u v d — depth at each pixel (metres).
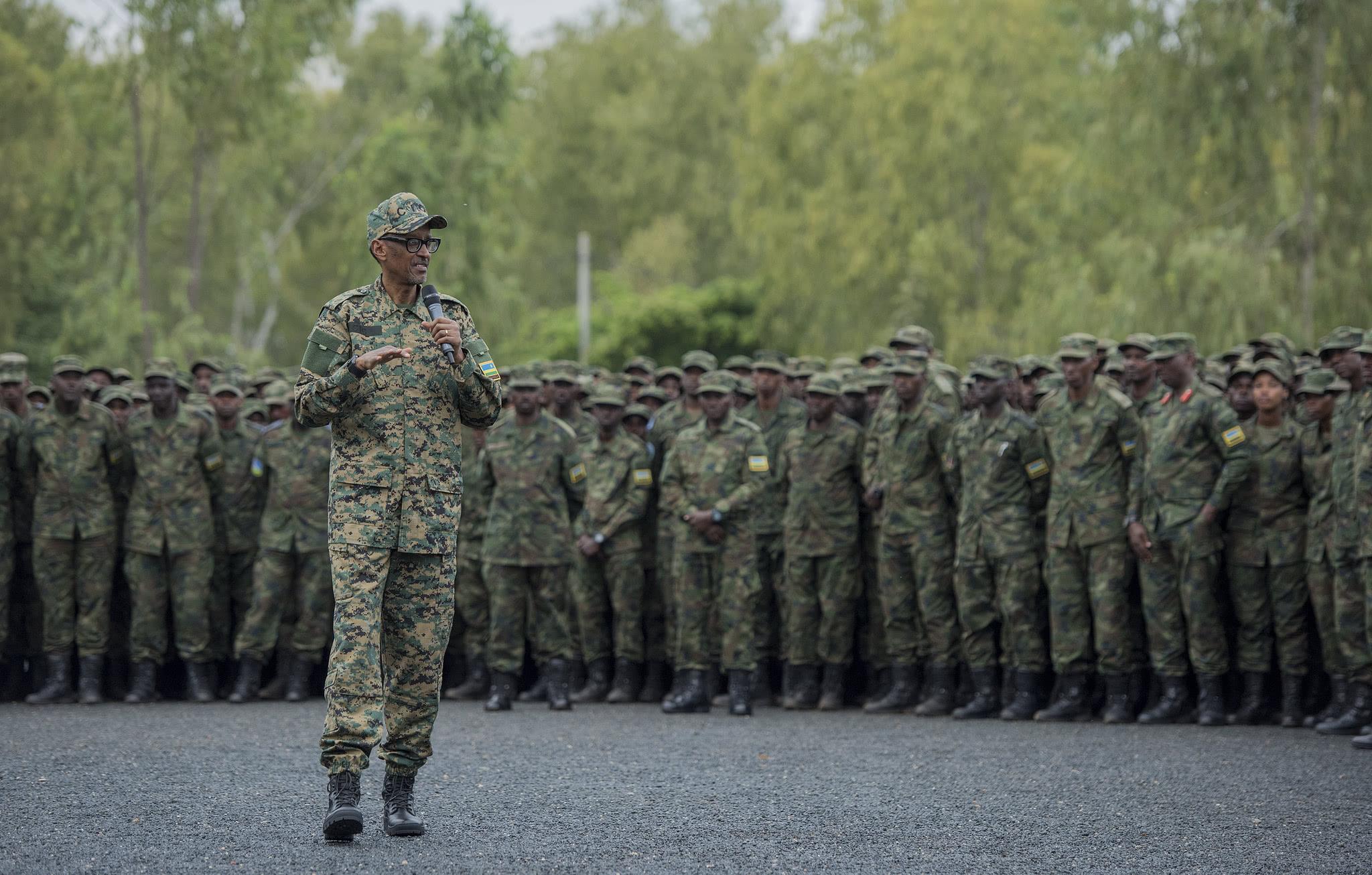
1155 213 68.00
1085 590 27.36
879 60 106.19
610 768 20.88
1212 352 62.00
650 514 32.16
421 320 16.20
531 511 29.25
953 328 92.44
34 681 32.31
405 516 15.69
